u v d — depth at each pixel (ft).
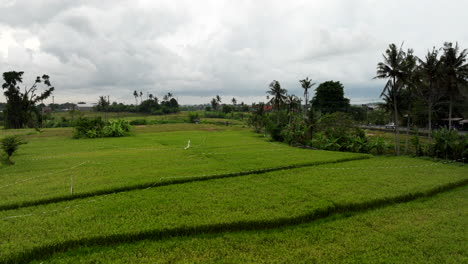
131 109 437.17
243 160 79.10
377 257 29.45
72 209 41.11
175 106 474.90
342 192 48.67
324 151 100.68
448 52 109.40
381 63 100.89
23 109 252.21
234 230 35.91
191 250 30.81
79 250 31.17
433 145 90.99
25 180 57.52
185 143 127.85
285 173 63.67
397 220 38.60
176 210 40.34
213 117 411.13
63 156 89.45
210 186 52.80
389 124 247.70
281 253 30.30
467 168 70.69
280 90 197.36
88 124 163.02
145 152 98.12
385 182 55.21
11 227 35.14
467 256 29.58
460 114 189.67
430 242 32.35
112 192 50.11
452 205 44.62
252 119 215.51
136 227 34.53
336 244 32.19
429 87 103.96
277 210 40.27
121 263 28.22
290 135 137.18
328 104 285.02
